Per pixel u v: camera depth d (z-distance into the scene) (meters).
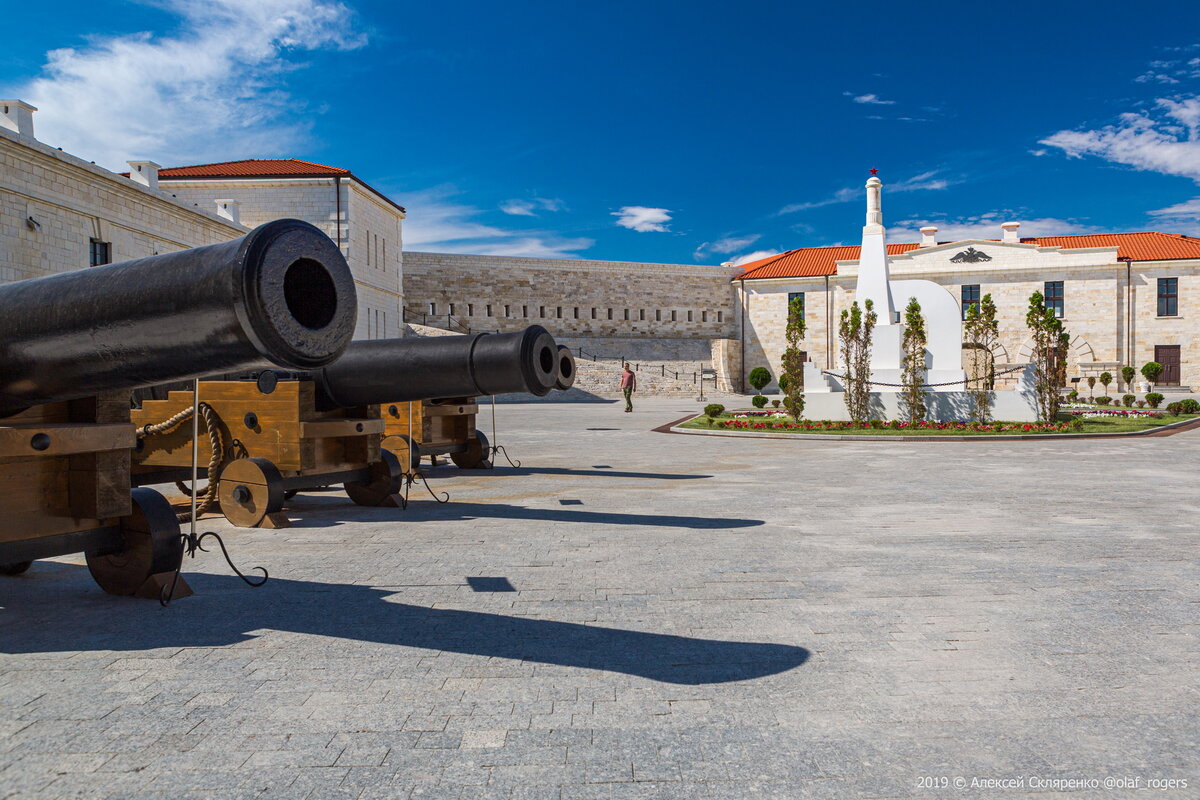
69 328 3.24
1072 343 44.94
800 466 11.07
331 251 3.03
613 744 2.61
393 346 7.50
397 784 2.34
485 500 8.16
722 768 2.45
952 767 2.45
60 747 2.59
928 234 48.84
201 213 25.45
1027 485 8.95
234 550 5.73
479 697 3.00
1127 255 44.78
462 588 4.60
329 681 3.17
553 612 4.11
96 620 4.02
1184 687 3.09
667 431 18.14
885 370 19.31
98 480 4.06
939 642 3.61
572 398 38.75
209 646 3.60
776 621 3.93
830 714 2.84
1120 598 4.32
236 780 2.37
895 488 8.80
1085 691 3.05
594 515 7.16
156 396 8.16
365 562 5.31
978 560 5.25
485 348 7.19
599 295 54.44
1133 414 23.05
